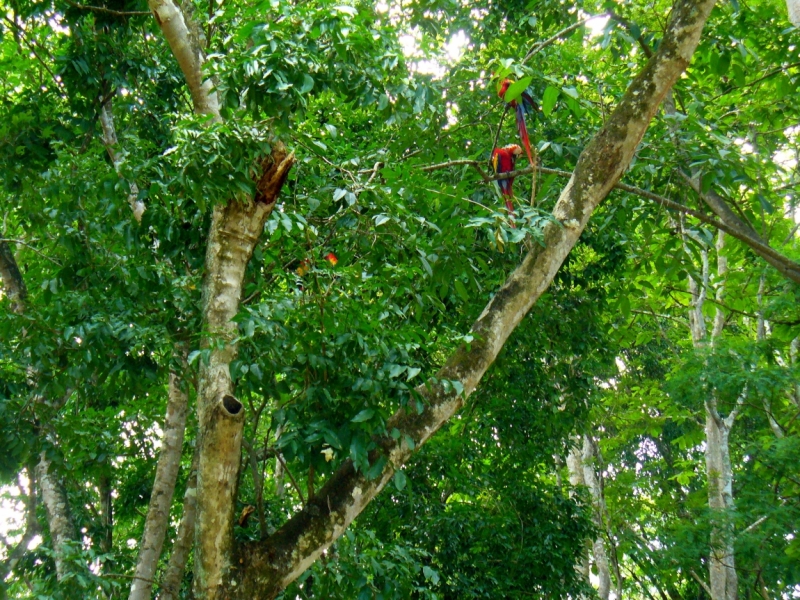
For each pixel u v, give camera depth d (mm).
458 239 5688
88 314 5816
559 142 8055
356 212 5500
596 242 9617
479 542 11242
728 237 10570
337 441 4309
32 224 7223
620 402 15438
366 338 4625
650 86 5492
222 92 4680
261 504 4352
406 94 5602
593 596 12531
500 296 5145
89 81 6953
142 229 5586
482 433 11367
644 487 16641
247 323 4238
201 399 4266
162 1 4980
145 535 6543
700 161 6668
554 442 11734
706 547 10734
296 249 5465
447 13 8688
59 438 7090
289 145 5293
